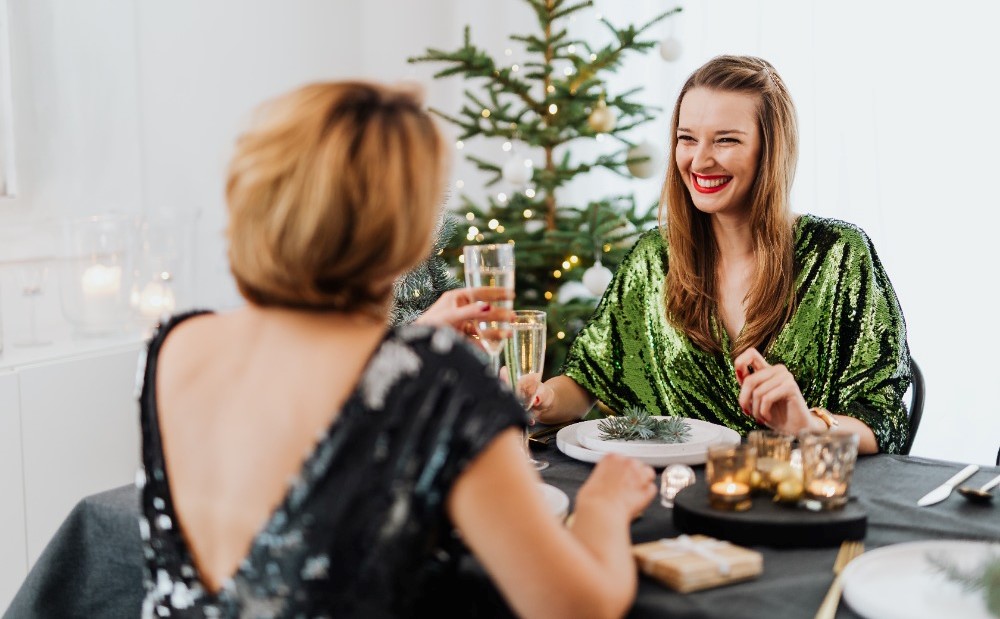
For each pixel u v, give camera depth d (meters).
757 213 1.95
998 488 1.34
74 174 2.95
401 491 0.87
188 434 0.96
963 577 0.94
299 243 0.89
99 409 2.66
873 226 3.32
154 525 0.97
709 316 2.02
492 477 0.87
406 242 0.91
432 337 0.92
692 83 1.96
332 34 3.99
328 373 0.90
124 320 2.88
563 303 3.20
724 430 1.60
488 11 4.14
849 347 1.91
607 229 2.94
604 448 1.49
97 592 1.34
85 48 2.95
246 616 0.90
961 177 3.18
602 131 2.95
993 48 3.10
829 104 3.36
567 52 3.19
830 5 3.34
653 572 1.04
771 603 0.98
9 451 2.43
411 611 0.91
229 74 3.54
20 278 2.67
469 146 4.19
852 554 1.10
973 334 3.19
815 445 1.17
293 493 0.88
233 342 0.97
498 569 0.88
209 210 3.48
